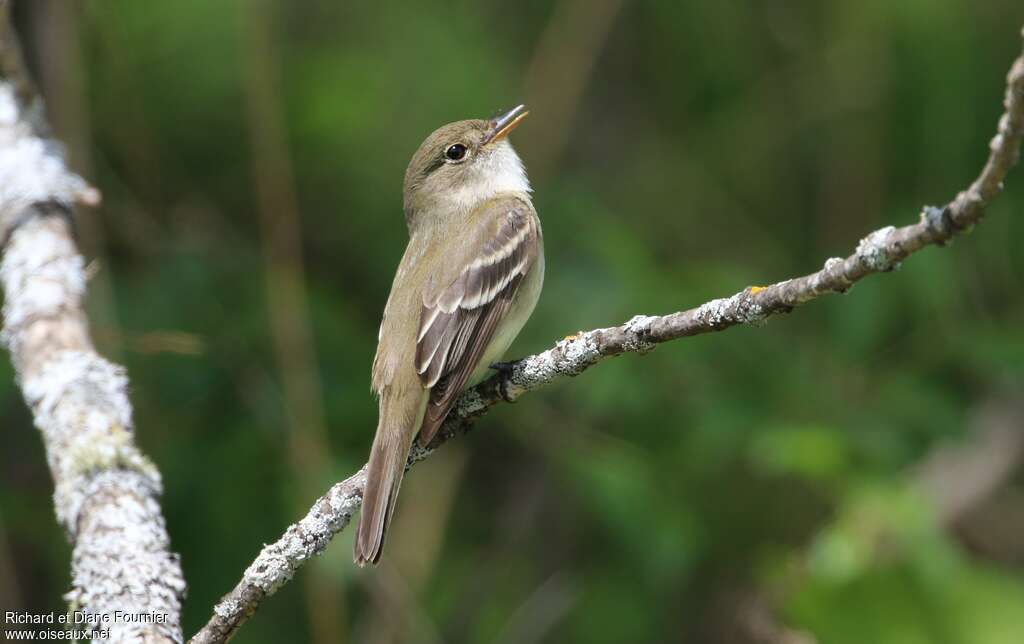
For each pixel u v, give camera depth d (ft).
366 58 41.86
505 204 29.09
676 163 43.62
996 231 40.88
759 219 43.47
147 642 19.81
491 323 27.02
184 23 39.86
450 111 41.22
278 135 37.86
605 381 35.47
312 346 36.27
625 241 38.42
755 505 39.73
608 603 38.93
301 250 40.65
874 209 42.91
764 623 36.86
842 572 34.42
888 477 35.45
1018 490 44.78
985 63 41.65
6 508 36.06
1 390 34.12
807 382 37.60
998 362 37.73
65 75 36.83
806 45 43.55
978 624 35.06
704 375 37.19
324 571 34.63
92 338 31.99
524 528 40.81
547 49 41.81
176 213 40.04
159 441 36.04
